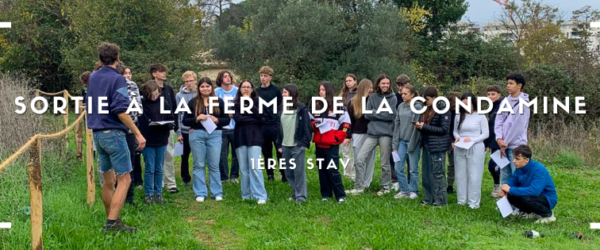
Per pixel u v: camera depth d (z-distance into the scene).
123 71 6.77
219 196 7.60
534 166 6.59
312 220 6.60
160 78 7.30
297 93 7.37
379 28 23.92
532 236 6.02
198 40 23.33
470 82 25.38
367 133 8.00
